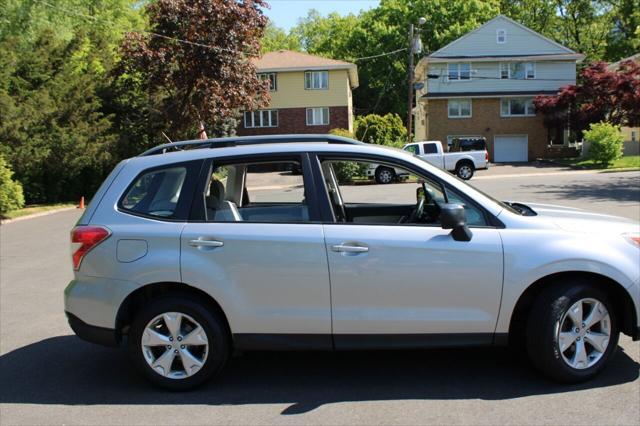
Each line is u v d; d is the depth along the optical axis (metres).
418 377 4.54
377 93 59.94
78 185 24.36
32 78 22.84
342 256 4.15
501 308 4.16
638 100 34.78
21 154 20.81
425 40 55.47
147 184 4.46
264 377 4.64
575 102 37.91
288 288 4.19
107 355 5.33
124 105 26.86
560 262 4.11
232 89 27.69
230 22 27.52
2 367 5.06
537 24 58.03
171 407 4.13
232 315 4.22
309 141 4.68
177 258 4.21
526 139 41.88
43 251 11.72
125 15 41.72
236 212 4.59
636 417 3.73
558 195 18.33
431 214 5.02
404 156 4.47
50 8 32.06
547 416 3.79
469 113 42.22
